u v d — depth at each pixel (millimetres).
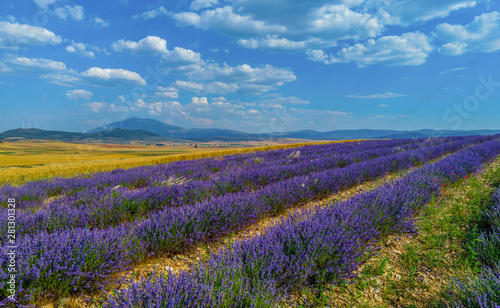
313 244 2777
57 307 2301
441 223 4117
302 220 3436
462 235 3695
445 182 6234
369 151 14180
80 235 2912
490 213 3947
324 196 6414
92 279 2615
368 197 4438
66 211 4230
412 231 3893
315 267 2688
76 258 2590
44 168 17453
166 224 3682
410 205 4254
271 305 2041
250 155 16984
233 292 2072
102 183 8195
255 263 2523
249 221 4488
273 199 5184
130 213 4863
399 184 5262
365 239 3311
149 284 2027
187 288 2047
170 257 3420
